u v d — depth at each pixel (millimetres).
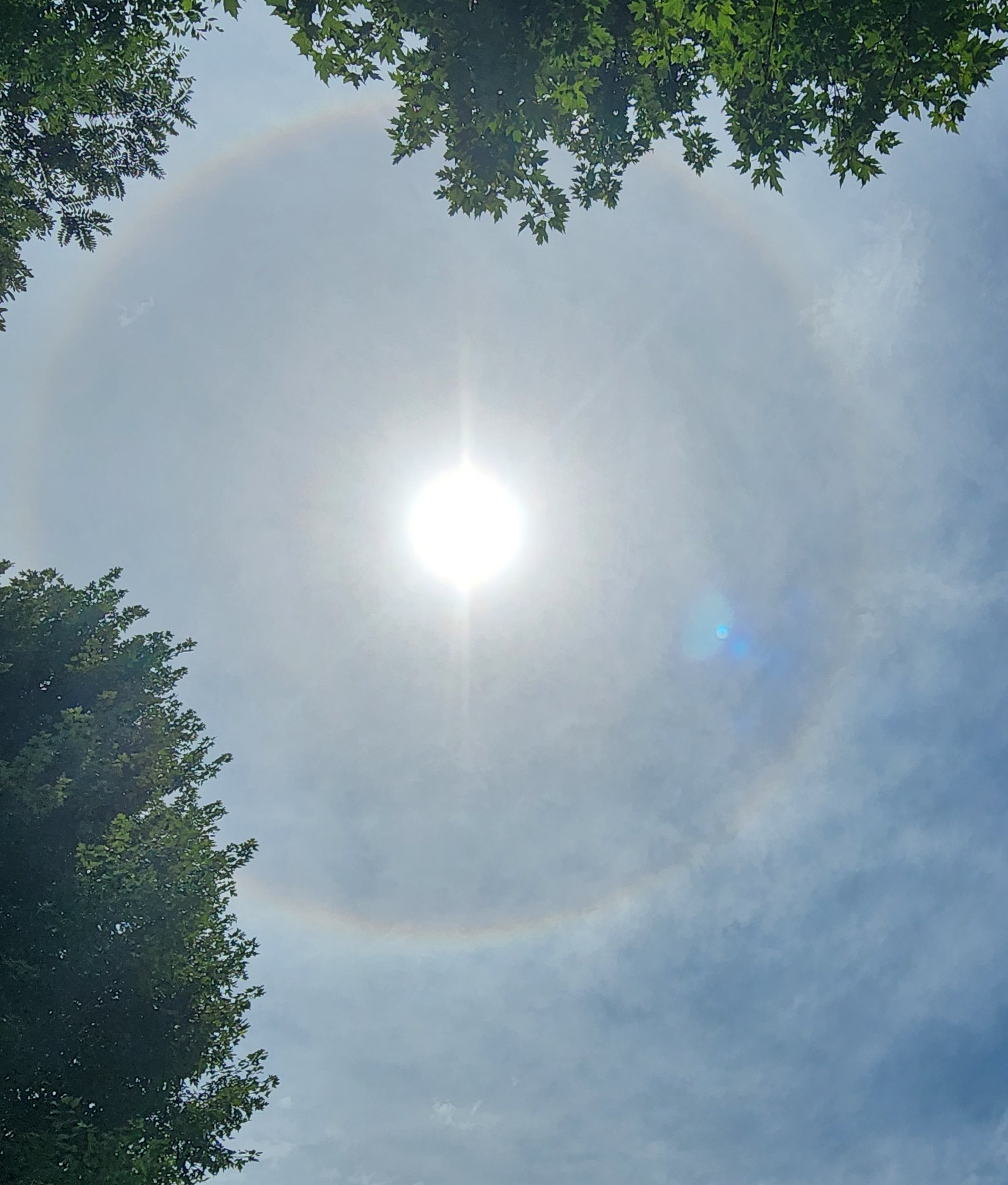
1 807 13969
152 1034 15344
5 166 19531
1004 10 10805
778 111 11969
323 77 12734
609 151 13367
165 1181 15453
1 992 13195
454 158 12758
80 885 14438
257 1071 17109
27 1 13320
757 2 10773
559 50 11273
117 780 16656
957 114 11508
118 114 20672
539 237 13352
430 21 11398
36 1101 14094
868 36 10883
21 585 18375
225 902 18344
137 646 18422
